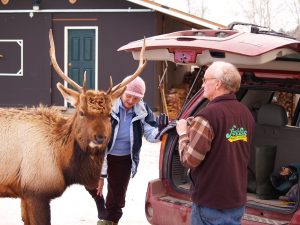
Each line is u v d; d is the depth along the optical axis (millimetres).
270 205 3398
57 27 11969
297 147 3871
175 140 3760
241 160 2834
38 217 3645
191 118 3004
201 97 3754
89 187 3695
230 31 3557
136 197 5531
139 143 4020
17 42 12172
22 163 3631
